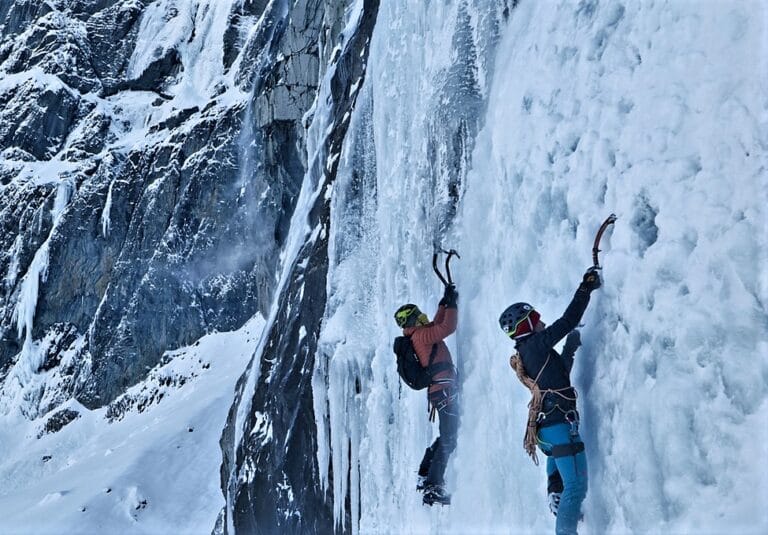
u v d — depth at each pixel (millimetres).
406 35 9977
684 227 4305
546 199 5801
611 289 4773
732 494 3729
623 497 4383
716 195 4164
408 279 9000
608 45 5480
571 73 5867
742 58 4219
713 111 4312
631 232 4711
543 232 5848
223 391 24094
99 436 26750
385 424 9273
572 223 5449
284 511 12328
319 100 16000
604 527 4547
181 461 21859
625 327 4613
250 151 26578
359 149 12109
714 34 4445
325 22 17484
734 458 3752
